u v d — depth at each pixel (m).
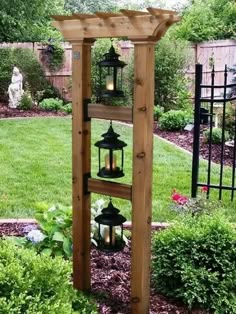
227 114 7.39
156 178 5.66
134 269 2.49
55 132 8.21
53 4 14.66
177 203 3.75
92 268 3.04
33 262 2.04
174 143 7.71
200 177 5.74
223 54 10.73
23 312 1.79
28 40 13.73
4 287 1.84
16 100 10.84
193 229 2.80
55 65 11.98
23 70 11.73
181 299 2.67
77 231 2.70
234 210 4.53
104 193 2.58
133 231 2.46
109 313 2.53
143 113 2.32
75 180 2.65
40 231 3.19
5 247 2.13
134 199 2.44
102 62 2.53
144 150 2.35
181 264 2.66
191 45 11.08
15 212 4.32
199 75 4.30
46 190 5.09
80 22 2.44
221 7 13.05
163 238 2.78
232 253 2.69
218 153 6.92
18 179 5.49
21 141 7.49
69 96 12.04
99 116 2.52
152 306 2.62
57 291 2.00
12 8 13.23
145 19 2.20
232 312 2.53
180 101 10.33
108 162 2.61
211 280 2.58
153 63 2.31
